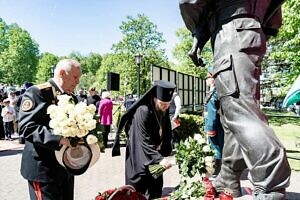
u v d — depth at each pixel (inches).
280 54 609.3
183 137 415.8
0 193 229.3
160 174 145.3
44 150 117.9
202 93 1138.0
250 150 132.2
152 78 587.8
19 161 346.0
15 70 2839.6
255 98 142.2
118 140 169.9
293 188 220.7
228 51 145.6
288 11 559.5
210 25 159.0
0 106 558.9
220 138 225.3
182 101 815.7
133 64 1398.9
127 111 160.7
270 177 127.6
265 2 154.1
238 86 141.8
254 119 136.7
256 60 145.5
